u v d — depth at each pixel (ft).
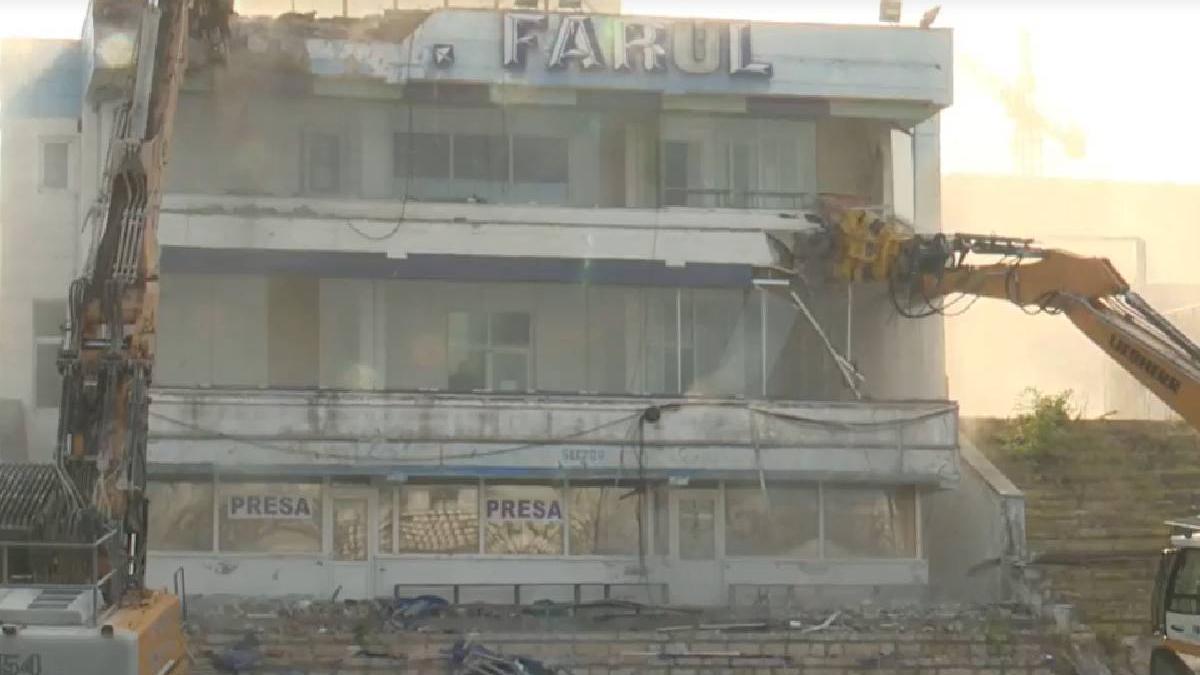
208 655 208.95
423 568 258.37
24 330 285.43
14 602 121.90
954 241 239.09
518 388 278.87
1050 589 252.21
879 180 288.10
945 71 283.79
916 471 266.98
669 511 265.54
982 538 265.13
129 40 258.16
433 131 279.49
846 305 281.54
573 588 260.01
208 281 272.10
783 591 264.72
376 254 267.80
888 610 248.32
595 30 275.39
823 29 281.54
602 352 281.33
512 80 272.10
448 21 271.69
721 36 278.05
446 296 278.67
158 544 252.42
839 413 266.36
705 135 285.23
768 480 263.70
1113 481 284.82
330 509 258.16
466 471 257.34
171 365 270.05
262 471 253.03
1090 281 213.66
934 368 284.41
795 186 286.66
